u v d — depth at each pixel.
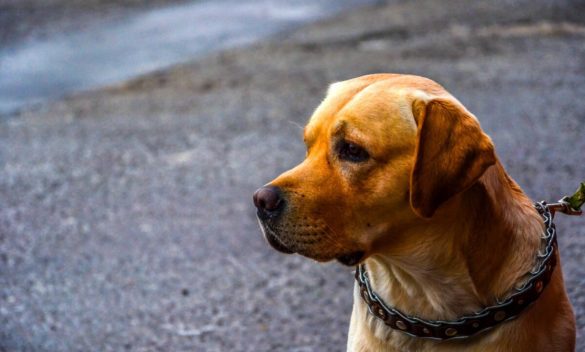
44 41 18.94
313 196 4.14
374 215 4.11
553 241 4.29
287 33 19.28
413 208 3.92
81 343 6.90
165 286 7.84
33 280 8.05
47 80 16.02
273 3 22.94
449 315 4.14
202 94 14.55
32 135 12.77
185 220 9.29
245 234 8.88
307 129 4.34
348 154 4.13
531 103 12.62
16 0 22.89
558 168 9.88
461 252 4.08
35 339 6.96
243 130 12.31
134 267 8.24
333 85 4.50
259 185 10.16
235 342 6.83
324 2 23.11
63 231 9.15
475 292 4.09
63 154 11.71
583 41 16.61
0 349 6.78
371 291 4.32
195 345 6.81
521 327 4.08
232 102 13.86
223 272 8.06
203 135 12.20
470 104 12.80
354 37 18.31
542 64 14.93
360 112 4.08
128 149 11.80
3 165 11.38
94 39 19.06
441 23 19.11
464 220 4.06
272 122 12.62
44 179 10.76
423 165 3.91
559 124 11.55
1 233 9.13
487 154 3.87
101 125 13.08
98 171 10.98
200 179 10.47
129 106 14.10
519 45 16.52
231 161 11.04
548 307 4.19
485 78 14.21
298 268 8.07
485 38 17.33
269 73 15.66
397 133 4.04
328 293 7.55
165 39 18.97
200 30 19.78
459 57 15.84
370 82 4.33
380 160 4.06
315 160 4.22
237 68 16.25
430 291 4.15
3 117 13.92
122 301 7.60
